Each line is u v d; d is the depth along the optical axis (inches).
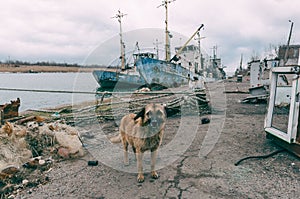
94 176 160.6
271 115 217.9
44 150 201.5
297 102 174.6
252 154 189.2
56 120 311.6
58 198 133.2
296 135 177.9
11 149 174.2
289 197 126.0
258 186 138.6
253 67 491.5
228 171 159.9
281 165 166.2
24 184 148.0
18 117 285.7
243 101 488.7
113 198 131.1
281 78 346.3
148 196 131.6
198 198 127.6
